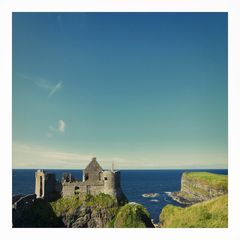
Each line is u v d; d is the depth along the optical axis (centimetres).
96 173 7125
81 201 6762
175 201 14762
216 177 14012
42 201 6700
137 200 15088
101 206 6725
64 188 6931
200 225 6506
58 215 6575
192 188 14750
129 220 6625
